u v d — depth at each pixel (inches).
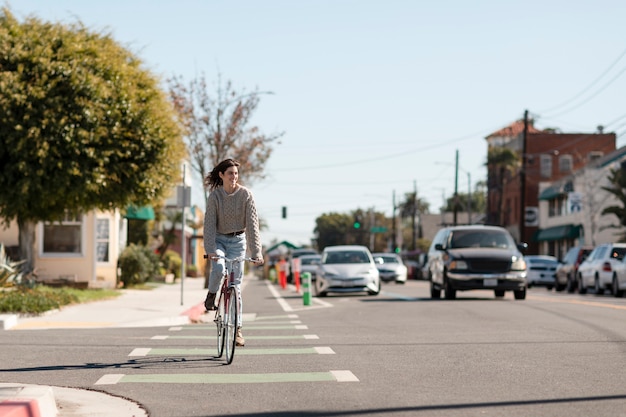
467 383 448.1
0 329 789.9
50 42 1279.5
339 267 1535.4
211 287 526.0
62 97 1251.2
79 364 529.7
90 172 1263.5
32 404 353.7
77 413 380.5
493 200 4382.4
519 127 4677.7
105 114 1274.6
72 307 1045.2
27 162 1246.9
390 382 453.4
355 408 379.6
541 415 360.2
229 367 514.0
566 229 3216.0
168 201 2532.0
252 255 522.6
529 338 667.4
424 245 5866.1
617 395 408.5
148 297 1357.0
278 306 1219.2
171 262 2755.9
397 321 858.8
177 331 762.8
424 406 381.7
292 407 384.8
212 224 521.7
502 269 1312.7
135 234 2345.0
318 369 503.5
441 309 1029.2
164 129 1332.4
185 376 478.9
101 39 1333.7
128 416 372.8
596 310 992.2
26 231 1359.5
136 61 1357.0
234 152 2266.2
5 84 1222.9
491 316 903.1
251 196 521.7
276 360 544.7
